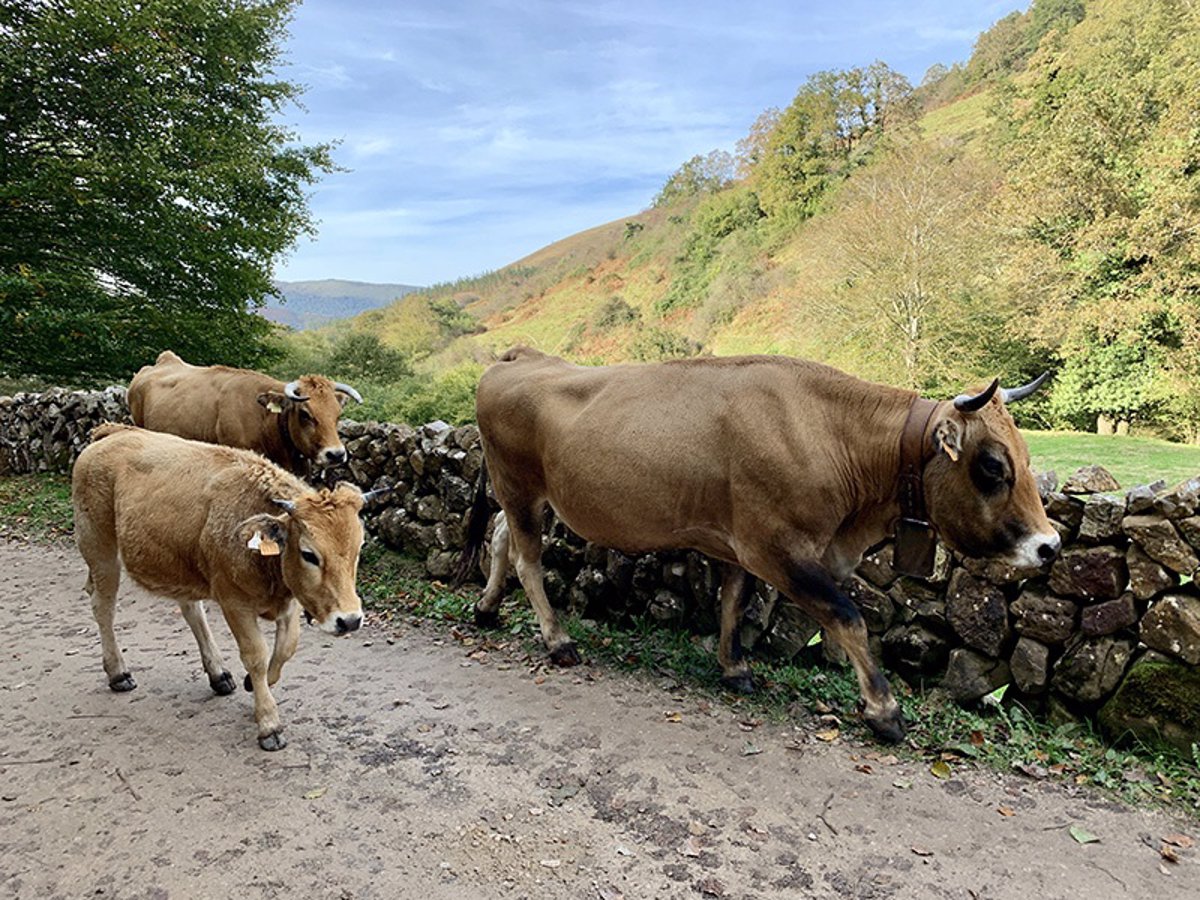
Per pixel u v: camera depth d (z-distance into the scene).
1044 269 18.53
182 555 3.57
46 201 13.44
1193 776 3.05
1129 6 23.42
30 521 8.54
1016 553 3.19
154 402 7.22
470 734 3.60
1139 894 2.46
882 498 3.51
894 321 20.59
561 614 5.30
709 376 3.80
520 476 4.50
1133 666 3.28
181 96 15.06
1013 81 33.81
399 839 2.79
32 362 13.66
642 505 3.82
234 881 2.56
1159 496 3.22
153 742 3.52
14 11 13.36
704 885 2.52
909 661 3.95
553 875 2.58
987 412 3.20
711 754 3.37
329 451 6.14
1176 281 16.17
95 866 2.63
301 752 3.43
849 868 2.61
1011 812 2.90
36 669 4.43
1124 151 18.34
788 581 3.50
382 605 5.59
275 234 15.93
